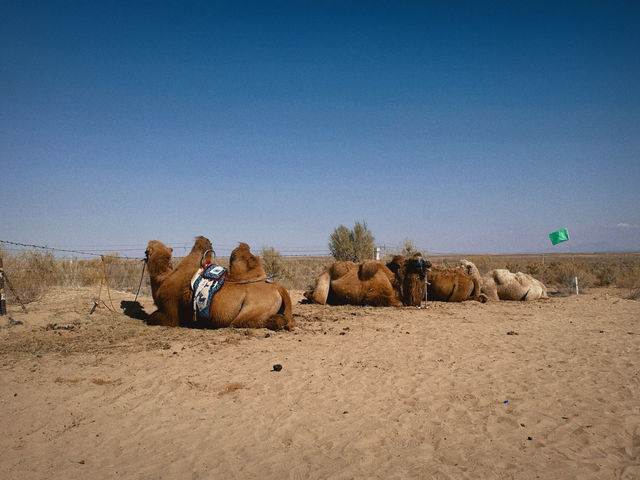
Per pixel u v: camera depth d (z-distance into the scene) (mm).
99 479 3916
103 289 15156
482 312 12805
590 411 5441
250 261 9688
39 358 7238
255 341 8586
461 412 5418
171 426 4973
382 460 4289
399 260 13664
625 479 3947
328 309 12719
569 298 16359
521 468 4137
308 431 4887
